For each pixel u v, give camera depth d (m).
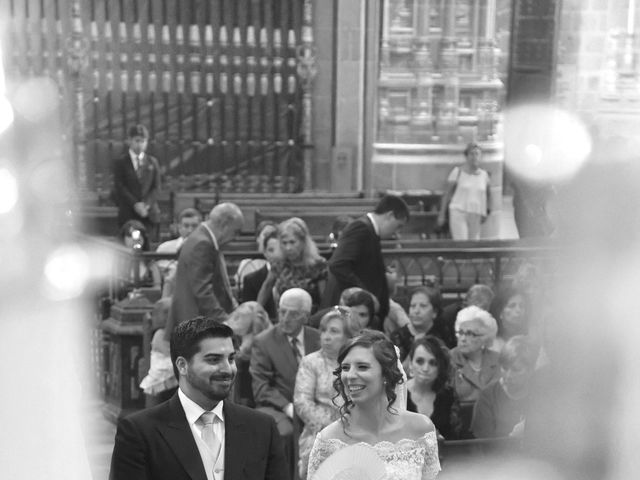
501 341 11.52
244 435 6.15
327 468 6.32
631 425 7.91
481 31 23.62
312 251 12.70
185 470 6.01
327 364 8.60
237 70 25.06
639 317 8.55
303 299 10.03
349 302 10.34
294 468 9.30
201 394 6.09
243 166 25.34
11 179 8.47
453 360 10.34
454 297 16.12
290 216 20.98
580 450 7.96
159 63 24.83
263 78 25.06
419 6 23.48
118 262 14.03
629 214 9.98
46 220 8.09
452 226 21.72
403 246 17.20
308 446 8.53
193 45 24.89
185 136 25.09
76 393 7.09
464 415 9.84
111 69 24.62
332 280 12.12
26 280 7.30
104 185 24.61
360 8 24.45
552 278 10.45
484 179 21.69
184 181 25.20
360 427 6.61
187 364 6.03
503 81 24.41
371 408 6.57
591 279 9.15
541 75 21.50
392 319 12.70
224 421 6.16
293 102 25.17
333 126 24.83
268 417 6.29
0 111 10.38
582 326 8.39
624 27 19.67
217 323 6.05
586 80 20.22
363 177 24.84
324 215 21.31
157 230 20.56
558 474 8.02
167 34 24.78
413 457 6.53
